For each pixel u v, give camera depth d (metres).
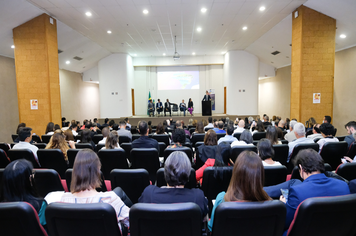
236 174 1.28
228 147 2.32
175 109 13.57
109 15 7.49
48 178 1.85
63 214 1.12
